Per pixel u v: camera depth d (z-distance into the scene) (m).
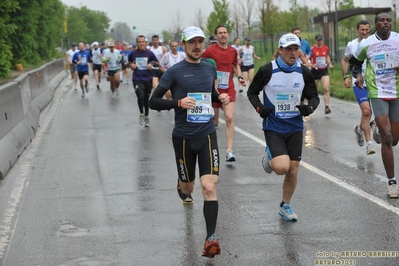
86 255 5.99
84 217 7.29
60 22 58.41
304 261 5.64
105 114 17.53
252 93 6.70
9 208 7.80
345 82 10.62
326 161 10.05
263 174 9.30
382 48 7.86
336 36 30.56
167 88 6.19
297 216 7.02
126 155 11.15
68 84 31.73
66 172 9.83
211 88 6.27
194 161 6.47
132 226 6.89
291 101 6.59
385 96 7.88
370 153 10.09
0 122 10.69
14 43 38.38
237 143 12.09
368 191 8.02
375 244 6.02
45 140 13.14
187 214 7.30
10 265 5.77
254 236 6.40
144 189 8.58
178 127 6.27
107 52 21.88
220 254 5.91
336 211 7.17
